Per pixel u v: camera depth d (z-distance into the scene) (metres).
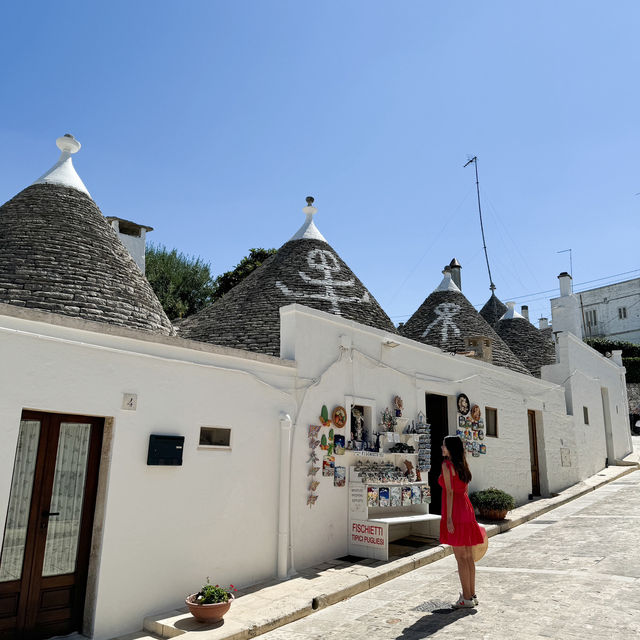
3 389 4.96
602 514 11.02
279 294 10.79
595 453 18.62
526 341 19.03
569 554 7.59
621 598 5.37
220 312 10.91
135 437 5.84
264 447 7.18
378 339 9.42
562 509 12.50
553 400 15.93
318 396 8.05
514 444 13.35
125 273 8.49
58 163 9.53
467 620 5.07
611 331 40.34
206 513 6.38
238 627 5.28
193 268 30.78
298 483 7.52
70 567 5.43
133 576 5.62
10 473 4.93
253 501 6.93
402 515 9.51
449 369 11.28
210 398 6.61
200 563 6.23
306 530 7.55
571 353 17.66
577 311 20.70
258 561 6.87
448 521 5.54
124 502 5.66
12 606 5.05
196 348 6.52
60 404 5.31
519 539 9.23
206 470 6.45
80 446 5.65
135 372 5.93
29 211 8.47
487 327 15.78
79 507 5.57
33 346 5.20
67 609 5.36
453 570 7.45
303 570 7.33
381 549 7.86
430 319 15.85
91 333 5.63
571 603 5.32
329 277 11.48
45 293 7.26
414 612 5.55
